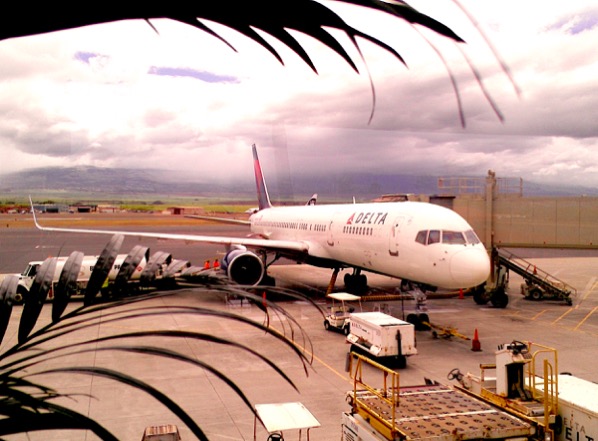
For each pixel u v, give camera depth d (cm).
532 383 772
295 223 2497
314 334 1623
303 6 78
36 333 138
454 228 1499
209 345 1452
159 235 2244
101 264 150
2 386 121
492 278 2142
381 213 1786
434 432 631
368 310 1980
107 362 1270
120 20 78
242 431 920
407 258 1589
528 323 1828
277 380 1188
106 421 950
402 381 1187
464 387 882
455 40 70
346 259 2012
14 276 156
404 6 73
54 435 878
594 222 1980
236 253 2066
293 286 2594
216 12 79
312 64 85
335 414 1002
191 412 1001
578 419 698
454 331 1582
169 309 145
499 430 643
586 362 1346
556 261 4228
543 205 2044
